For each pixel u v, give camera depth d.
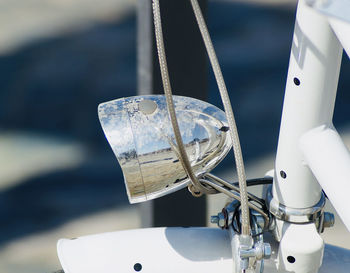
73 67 5.00
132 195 1.45
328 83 1.44
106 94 4.68
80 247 1.51
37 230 3.44
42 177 3.86
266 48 5.14
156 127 1.45
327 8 1.22
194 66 1.84
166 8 1.80
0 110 4.57
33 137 4.28
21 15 5.74
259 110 4.35
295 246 1.46
